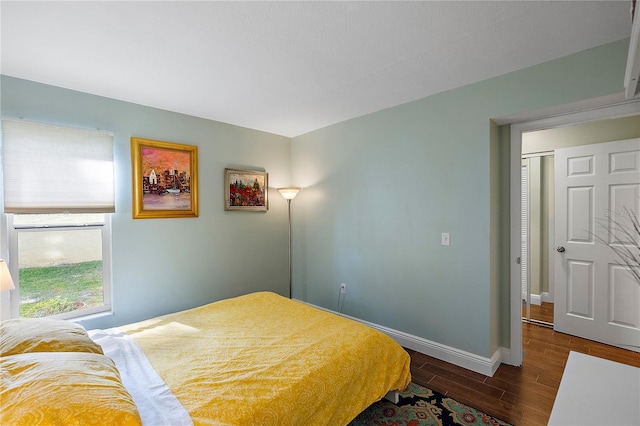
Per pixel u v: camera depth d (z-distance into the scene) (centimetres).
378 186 302
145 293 276
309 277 378
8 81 213
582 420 90
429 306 267
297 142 390
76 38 170
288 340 184
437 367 246
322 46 182
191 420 110
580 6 148
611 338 279
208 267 320
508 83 220
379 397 174
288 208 392
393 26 163
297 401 133
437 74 222
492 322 239
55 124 230
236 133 344
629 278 269
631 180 268
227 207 333
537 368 244
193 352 169
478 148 236
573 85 195
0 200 210
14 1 137
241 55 192
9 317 216
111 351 168
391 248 293
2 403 83
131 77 221
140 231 273
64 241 240
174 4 142
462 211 245
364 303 318
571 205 304
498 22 160
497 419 184
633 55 120
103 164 251
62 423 80
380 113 299
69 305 242
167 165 288
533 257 399
